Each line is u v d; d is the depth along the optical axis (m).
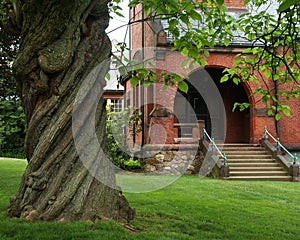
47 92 4.06
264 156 12.45
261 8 13.43
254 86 13.41
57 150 3.95
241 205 6.59
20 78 4.20
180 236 3.97
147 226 4.45
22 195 4.07
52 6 3.82
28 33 3.97
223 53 13.30
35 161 3.97
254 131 13.37
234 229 4.76
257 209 6.30
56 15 3.83
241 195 7.85
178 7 3.50
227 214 5.68
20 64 3.99
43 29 3.88
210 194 7.77
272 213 6.02
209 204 6.46
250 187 9.17
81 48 4.11
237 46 13.14
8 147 21.84
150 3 3.64
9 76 9.45
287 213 6.10
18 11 4.23
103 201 4.06
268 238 4.41
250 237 4.39
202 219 5.21
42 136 3.99
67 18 3.89
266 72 5.60
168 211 5.61
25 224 3.70
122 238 3.58
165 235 3.95
